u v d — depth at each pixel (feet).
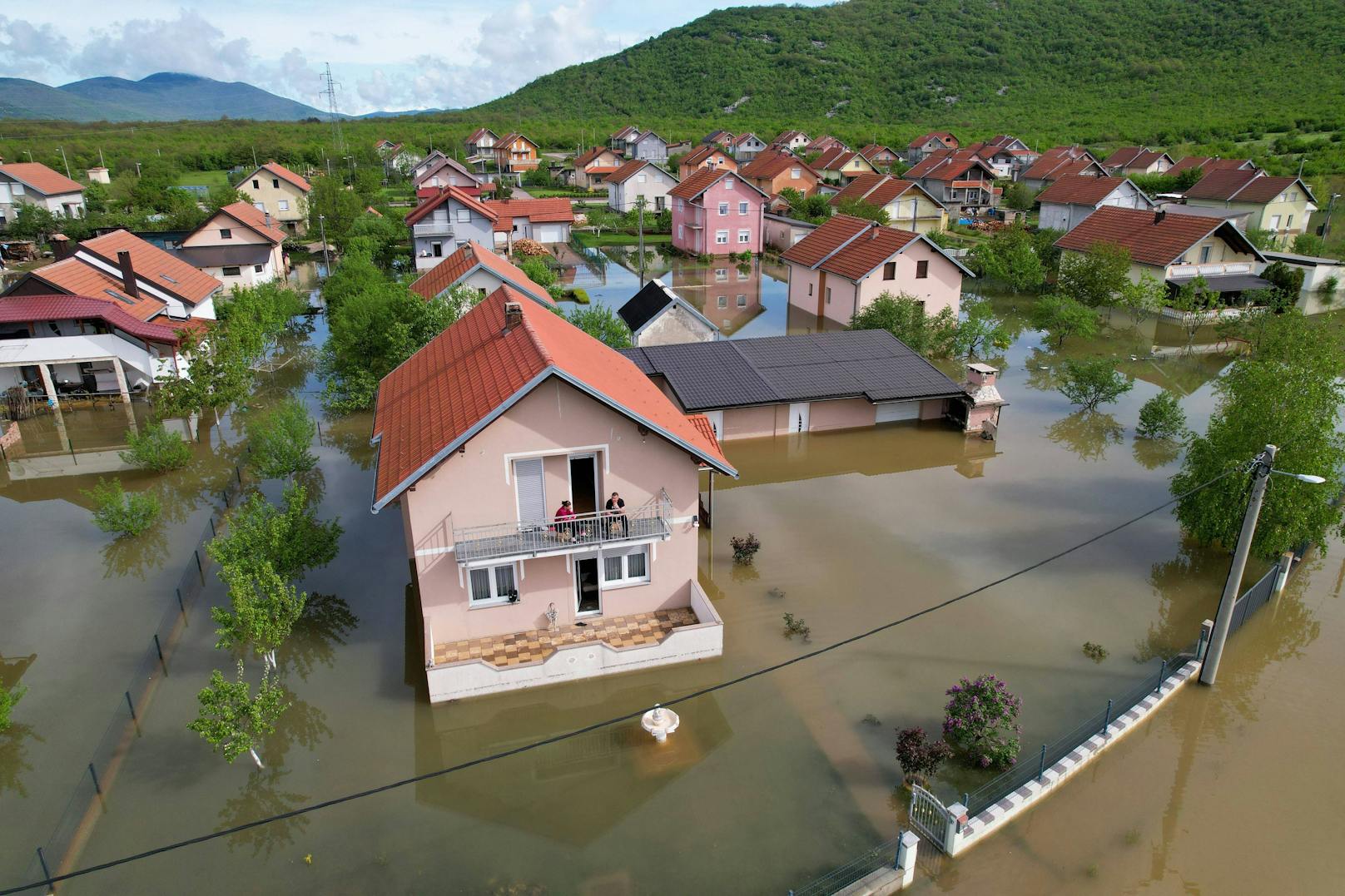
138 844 47.80
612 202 318.65
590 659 60.54
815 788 51.96
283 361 142.72
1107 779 52.95
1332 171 285.23
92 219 241.14
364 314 113.80
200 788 52.13
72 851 47.21
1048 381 133.08
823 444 108.47
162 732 56.85
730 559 79.25
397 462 60.54
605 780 52.90
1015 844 47.85
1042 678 62.44
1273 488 71.05
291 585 73.31
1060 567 78.13
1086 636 67.72
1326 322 118.52
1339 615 72.08
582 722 57.98
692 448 60.85
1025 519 87.66
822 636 67.15
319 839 48.39
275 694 53.47
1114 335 160.15
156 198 282.77
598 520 60.44
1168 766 54.13
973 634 67.82
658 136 418.92
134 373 123.44
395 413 71.15
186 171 404.36
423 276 154.81
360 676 63.00
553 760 54.60
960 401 111.96
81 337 111.04
